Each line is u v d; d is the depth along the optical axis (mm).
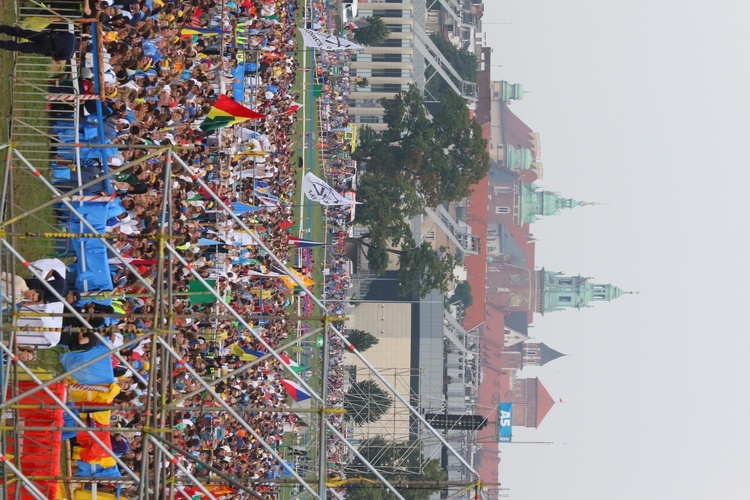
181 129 61531
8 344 41375
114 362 50844
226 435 66562
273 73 97062
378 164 186375
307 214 140625
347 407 146875
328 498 95188
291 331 101375
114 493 47750
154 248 55031
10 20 51031
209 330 67812
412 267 181750
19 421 42062
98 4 49906
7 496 37656
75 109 50375
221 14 81688
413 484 43188
